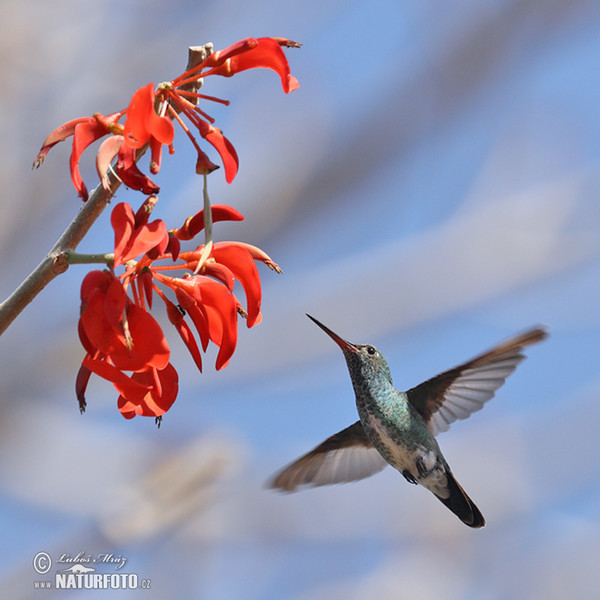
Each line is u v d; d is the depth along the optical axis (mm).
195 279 3707
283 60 3717
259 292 3717
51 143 3697
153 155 3693
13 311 3703
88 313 3691
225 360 3707
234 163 3707
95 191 3705
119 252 3688
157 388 3705
